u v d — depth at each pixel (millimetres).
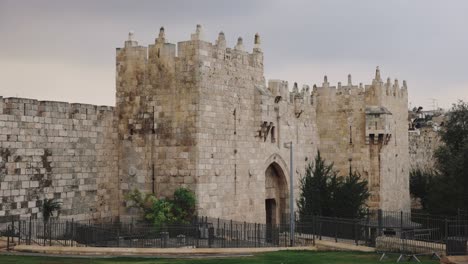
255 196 69750
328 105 86500
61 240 53188
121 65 64875
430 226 76188
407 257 48281
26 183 55719
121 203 64438
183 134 61781
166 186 62406
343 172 85312
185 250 49125
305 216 67688
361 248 55000
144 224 58625
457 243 47406
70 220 59375
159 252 48719
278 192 77500
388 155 86000
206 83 62375
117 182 64625
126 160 64438
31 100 56531
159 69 63156
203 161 61844
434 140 120000
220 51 64625
